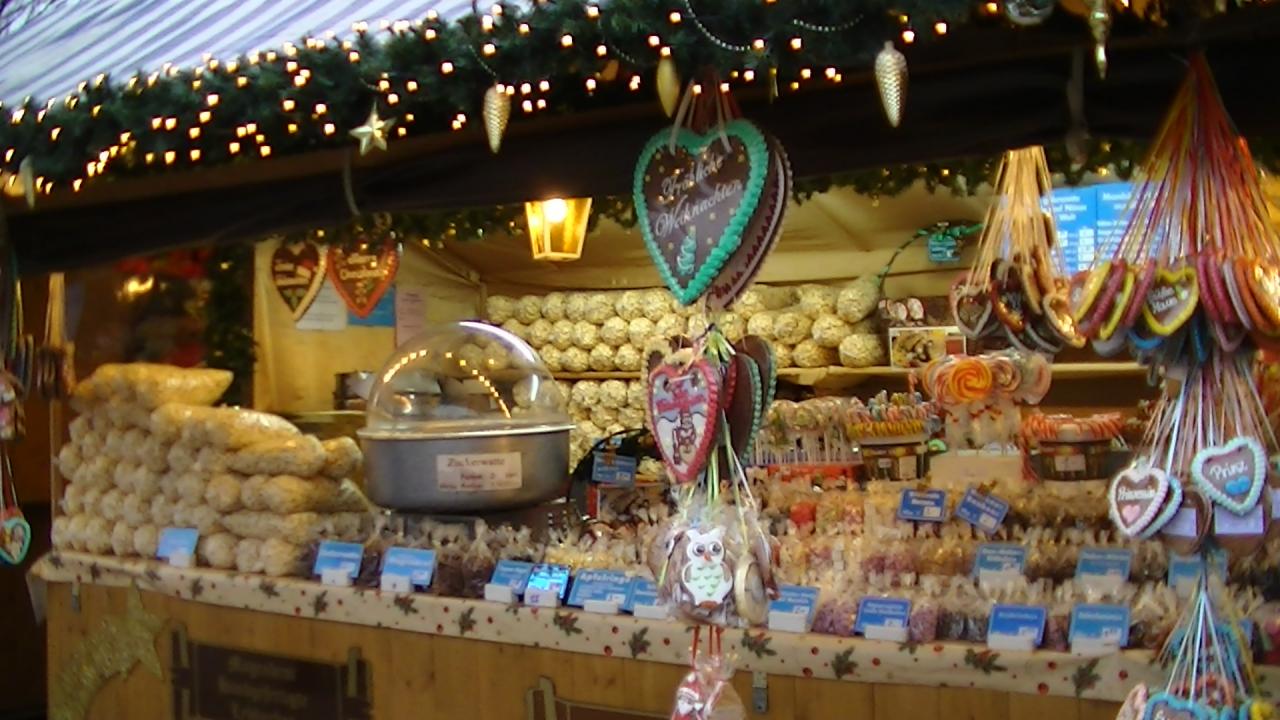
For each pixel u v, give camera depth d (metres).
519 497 3.50
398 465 3.50
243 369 5.51
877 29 1.69
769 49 1.75
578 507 3.85
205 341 5.47
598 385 6.29
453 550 3.35
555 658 3.08
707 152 1.97
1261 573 2.59
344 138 2.73
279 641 3.62
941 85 2.22
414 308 6.41
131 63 2.46
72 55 2.84
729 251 1.92
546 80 2.00
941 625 2.66
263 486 3.73
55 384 4.26
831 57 1.75
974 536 3.25
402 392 3.72
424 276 6.46
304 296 5.00
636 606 2.95
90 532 4.20
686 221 1.99
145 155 2.60
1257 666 2.29
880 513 3.39
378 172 2.82
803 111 2.34
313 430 5.60
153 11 2.98
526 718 3.12
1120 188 4.16
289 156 2.89
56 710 4.26
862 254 5.80
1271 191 2.87
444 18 1.97
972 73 2.20
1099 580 2.75
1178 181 1.86
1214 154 1.86
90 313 5.25
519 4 1.91
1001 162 3.12
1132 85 2.10
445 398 3.69
